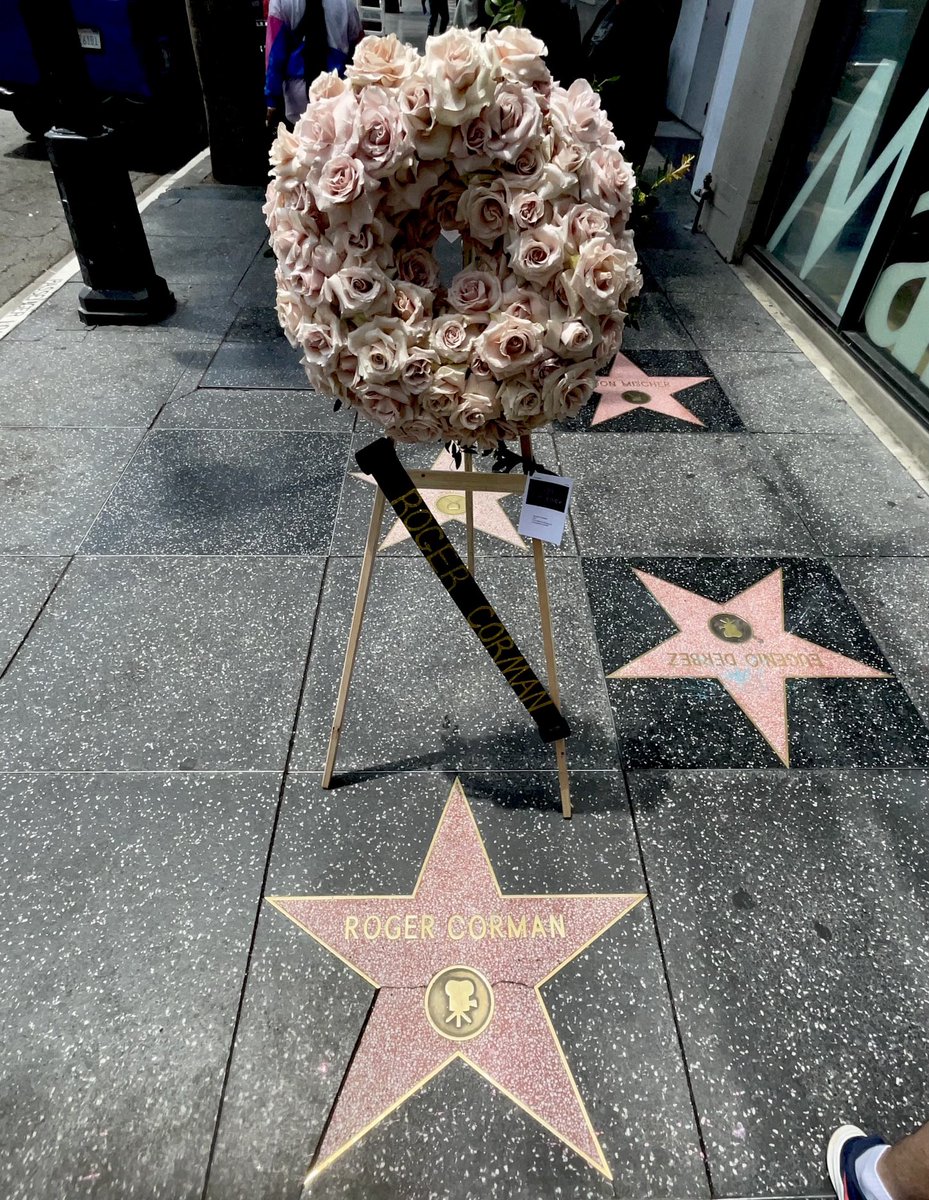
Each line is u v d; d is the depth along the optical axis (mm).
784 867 2125
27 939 1908
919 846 2191
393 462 1653
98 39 6863
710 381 4516
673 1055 1750
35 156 8219
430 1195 1541
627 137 5430
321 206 1343
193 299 5195
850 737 2482
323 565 3084
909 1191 1408
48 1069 1691
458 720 2494
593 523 3373
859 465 3809
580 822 2209
